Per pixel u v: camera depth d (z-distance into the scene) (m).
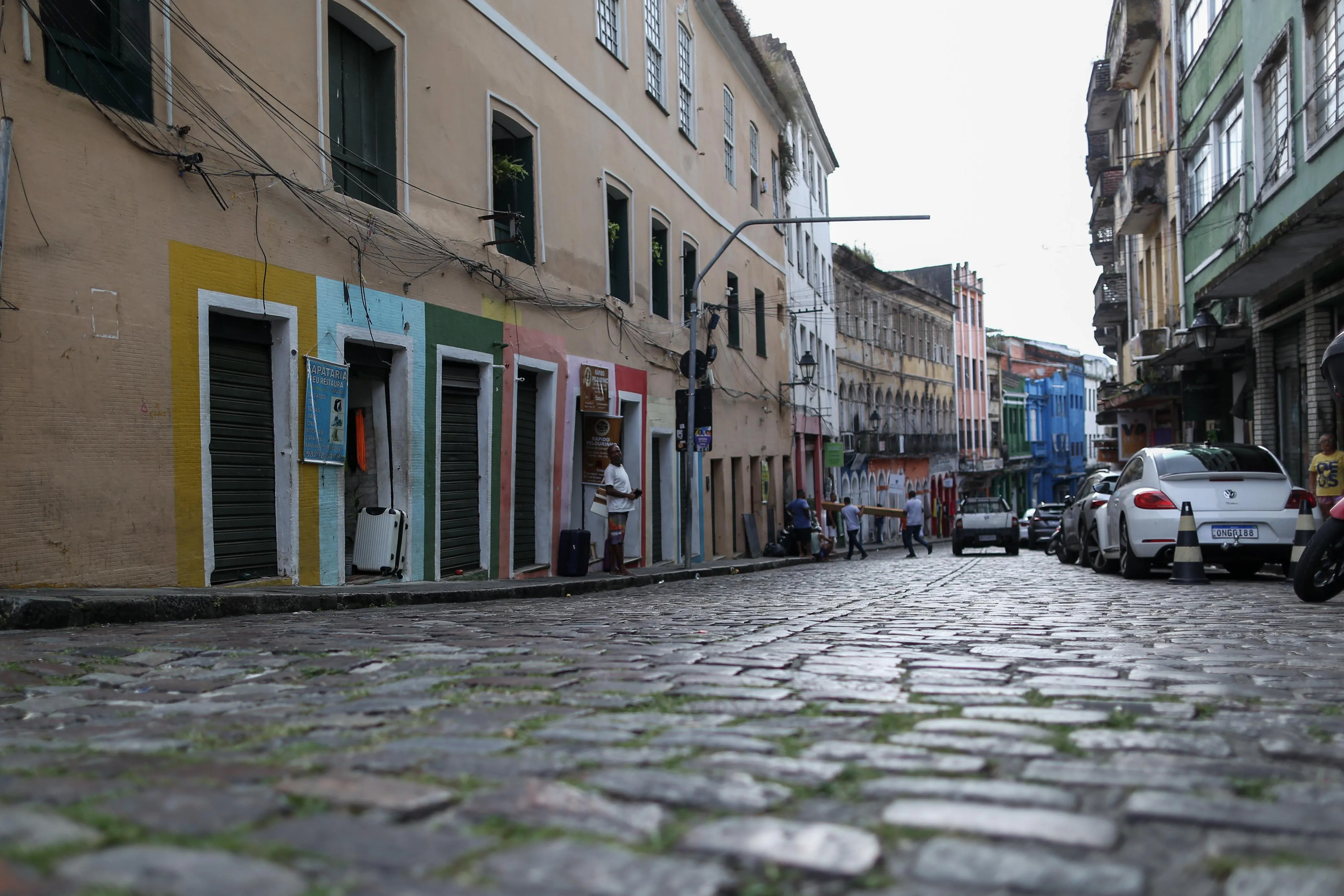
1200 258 22.48
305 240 10.54
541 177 15.99
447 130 13.30
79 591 7.44
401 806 2.29
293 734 3.28
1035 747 3.01
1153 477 12.58
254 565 9.93
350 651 5.50
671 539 21.95
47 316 7.74
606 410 17.88
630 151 19.92
